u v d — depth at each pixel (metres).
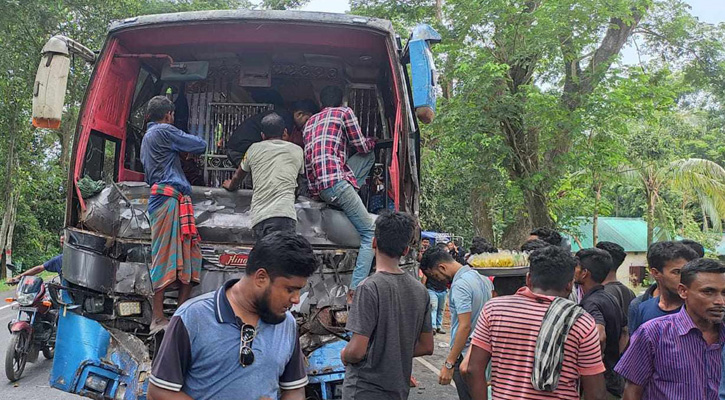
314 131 4.52
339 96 4.86
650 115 12.57
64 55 4.36
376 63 5.77
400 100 4.59
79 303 4.15
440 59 12.93
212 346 1.98
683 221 22.61
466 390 4.25
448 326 11.02
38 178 21.95
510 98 11.95
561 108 12.23
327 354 3.94
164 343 1.99
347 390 3.16
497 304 2.88
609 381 3.81
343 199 4.25
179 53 5.61
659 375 2.72
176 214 3.91
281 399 2.18
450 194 20.23
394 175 4.59
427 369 7.44
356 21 4.75
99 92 4.77
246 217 4.28
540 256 2.87
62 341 4.02
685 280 2.67
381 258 3.25
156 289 3.80
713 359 2.63
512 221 15.27
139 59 5.43
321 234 4.28
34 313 6.60
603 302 3.76
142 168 5.78
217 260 4.06
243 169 4.25
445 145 13.43
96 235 4.12
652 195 19.30
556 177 12.75
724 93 14.70
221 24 4.81
